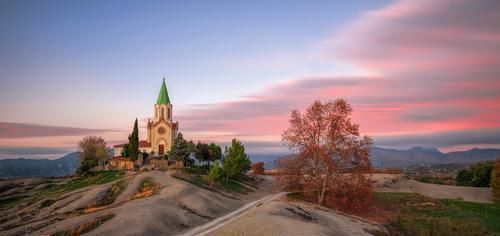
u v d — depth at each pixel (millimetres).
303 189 75625
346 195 71312
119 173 104688
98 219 52000
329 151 72250
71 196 79000
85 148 138750
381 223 62875
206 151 132625
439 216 73000
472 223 67938
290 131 75750
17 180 122438
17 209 78438
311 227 43562
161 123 143750
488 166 119125
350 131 72188
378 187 105062
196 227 55125
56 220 57219
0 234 50469
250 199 87500
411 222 66625
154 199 66125
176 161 121062
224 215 64625
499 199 94750
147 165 123750
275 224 42875
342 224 53406
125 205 62562
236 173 106062
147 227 50281
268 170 160750
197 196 72438
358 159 71750
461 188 107812
